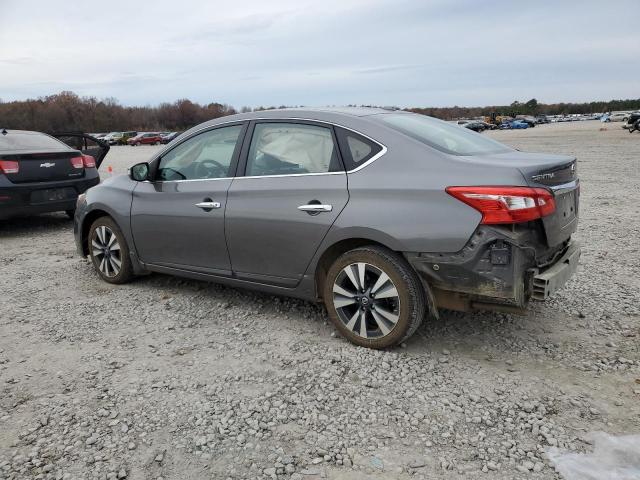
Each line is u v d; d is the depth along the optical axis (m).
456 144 3.80
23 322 4.40
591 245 6.61
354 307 3.79
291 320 4.32
